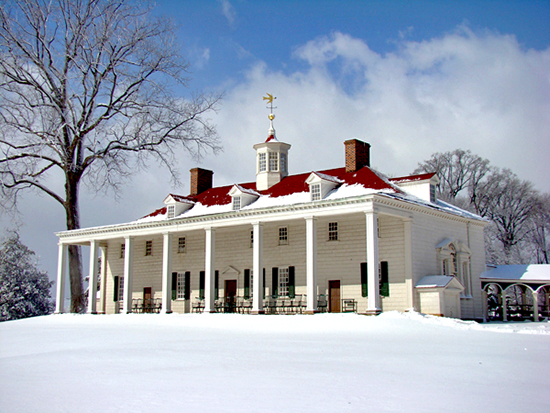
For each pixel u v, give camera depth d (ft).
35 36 110.22
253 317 89.15
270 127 128.26
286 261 113.80
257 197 118.42
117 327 82.02
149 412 26.07
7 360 44.57
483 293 116.57
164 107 122.21
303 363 40.52
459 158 197.98
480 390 31.24
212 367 38.81
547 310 122.93
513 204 190.80
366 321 76.02
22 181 117.50
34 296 176.14
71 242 131.85
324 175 106.11
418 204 99.09
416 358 43.37
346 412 25.99
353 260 104.94
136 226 123.65
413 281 97.60
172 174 128.67
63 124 110.73
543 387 32.42
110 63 114.62
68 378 35.19
